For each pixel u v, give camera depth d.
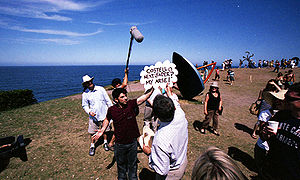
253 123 5.98
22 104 9.80
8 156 1.97
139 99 2.80
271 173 1.79
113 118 2.58
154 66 2.88
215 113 4.86
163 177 1.89
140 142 2.49
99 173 3.38
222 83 16.30
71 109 8.24
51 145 4.57
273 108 2.66
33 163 3.76
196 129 5.41
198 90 7.34
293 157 1.53
